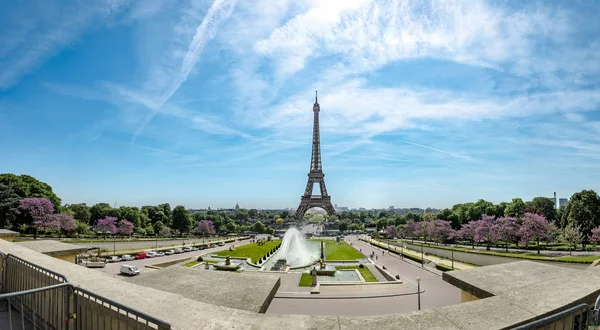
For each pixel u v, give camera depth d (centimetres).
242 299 1191
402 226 18525
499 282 1338
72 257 2291
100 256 7469
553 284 1074
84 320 906
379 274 6500
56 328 1009
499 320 806
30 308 1209
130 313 784
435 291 4766
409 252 10031
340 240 17100
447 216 15875
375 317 821
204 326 752
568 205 10456
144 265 6850
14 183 9725
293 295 4366
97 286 1033
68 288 945
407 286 5084
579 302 928
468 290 1331
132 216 15175
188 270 1585
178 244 11556
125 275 5684
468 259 7944
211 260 8175
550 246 10119
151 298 930
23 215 8700
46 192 10794
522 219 9556
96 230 12281
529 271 1499
